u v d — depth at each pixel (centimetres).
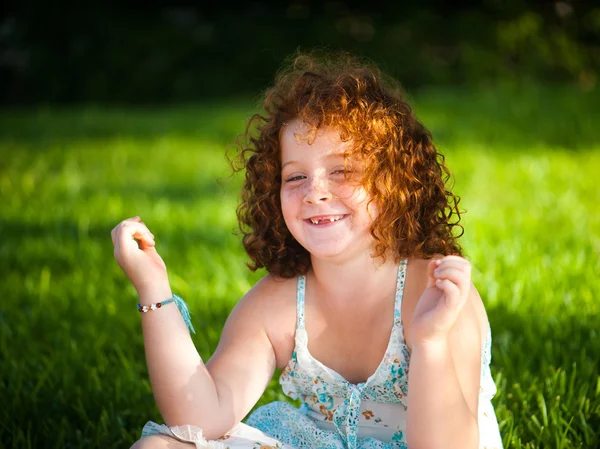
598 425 273
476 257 453
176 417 217
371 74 234
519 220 550
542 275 418
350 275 223
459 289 189
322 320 230
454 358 208
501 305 383
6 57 1753
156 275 220
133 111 1355
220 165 824
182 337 218
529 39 1653
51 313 414
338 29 1747
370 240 221
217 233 559
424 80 1661
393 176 220
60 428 284
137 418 296
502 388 290
